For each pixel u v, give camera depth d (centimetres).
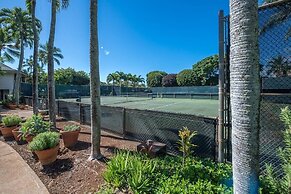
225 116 331
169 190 262
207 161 350
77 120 829
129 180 288
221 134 334
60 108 977
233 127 175
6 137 643
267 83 281
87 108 756
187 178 294
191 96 2788
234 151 175
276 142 274
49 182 350
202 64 4066
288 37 263
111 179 306
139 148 425
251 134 163
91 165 388
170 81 4716
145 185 277
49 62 717
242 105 164
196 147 388
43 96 1636
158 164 347
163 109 1398
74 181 341
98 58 430
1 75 2148
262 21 282
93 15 419
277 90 275
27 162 444
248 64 160
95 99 418
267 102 284
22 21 1930
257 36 161
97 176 342
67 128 530
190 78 4216
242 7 160
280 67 271
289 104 267
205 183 273
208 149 372
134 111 537
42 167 409
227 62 321
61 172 380
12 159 465
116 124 595
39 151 403
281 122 269
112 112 609
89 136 600
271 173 242
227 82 323
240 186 171
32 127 548
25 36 1994
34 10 939
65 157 443
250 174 166
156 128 477
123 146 487
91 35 421
